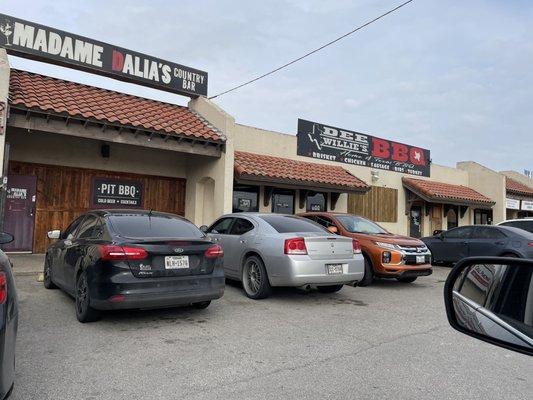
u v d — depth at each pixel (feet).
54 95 36.09
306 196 53.57
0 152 29.91
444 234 46.11
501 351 17.03
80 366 14.48
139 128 36.55
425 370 14.88
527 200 84.02
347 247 25.57
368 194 60.59
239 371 14.35
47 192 39.65
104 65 40.57
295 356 15.94
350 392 12.92
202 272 20.38
